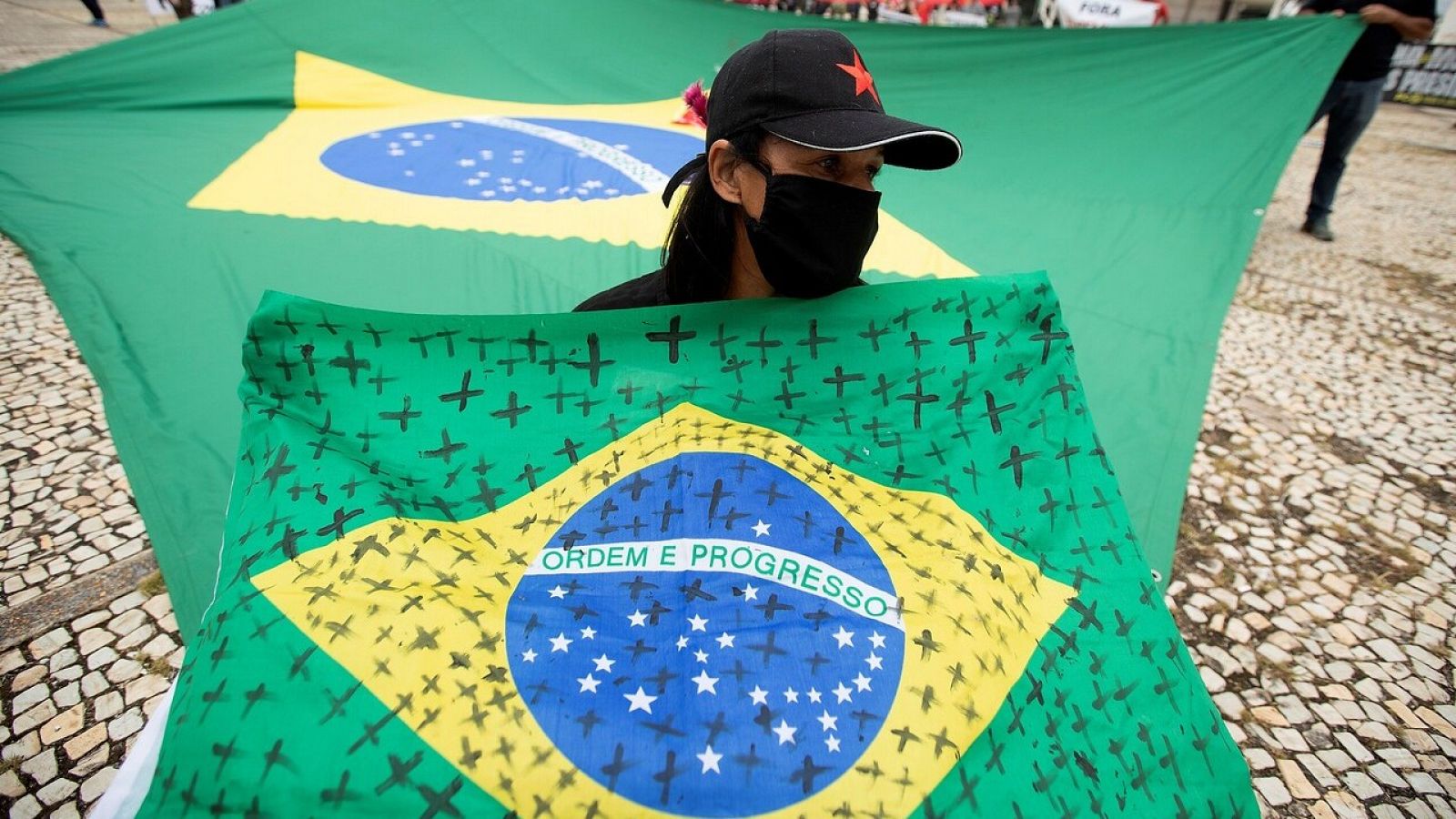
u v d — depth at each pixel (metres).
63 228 2.35
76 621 1.91
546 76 4.24
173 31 3.54
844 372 1.08
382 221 2.55
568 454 1.00
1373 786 1.75
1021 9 9.72
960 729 0.77
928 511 0.98
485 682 0.75
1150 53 3.18
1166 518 1.93
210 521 1.67
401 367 1.02
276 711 0.70
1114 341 2.33
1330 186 4.83
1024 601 0.94
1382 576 2.34
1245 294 4.18
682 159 3.18
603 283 2.33
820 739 0.74
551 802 0.68
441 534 0.89
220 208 2.55
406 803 0.67
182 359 1.96
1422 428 3.06
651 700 0.75
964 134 3.45
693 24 4.33
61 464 2.39
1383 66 4.31
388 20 4.01
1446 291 4.29
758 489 0.96
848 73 0.94
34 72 3.29
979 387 1.11
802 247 1.01
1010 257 2.63
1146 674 0.94
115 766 1.61
